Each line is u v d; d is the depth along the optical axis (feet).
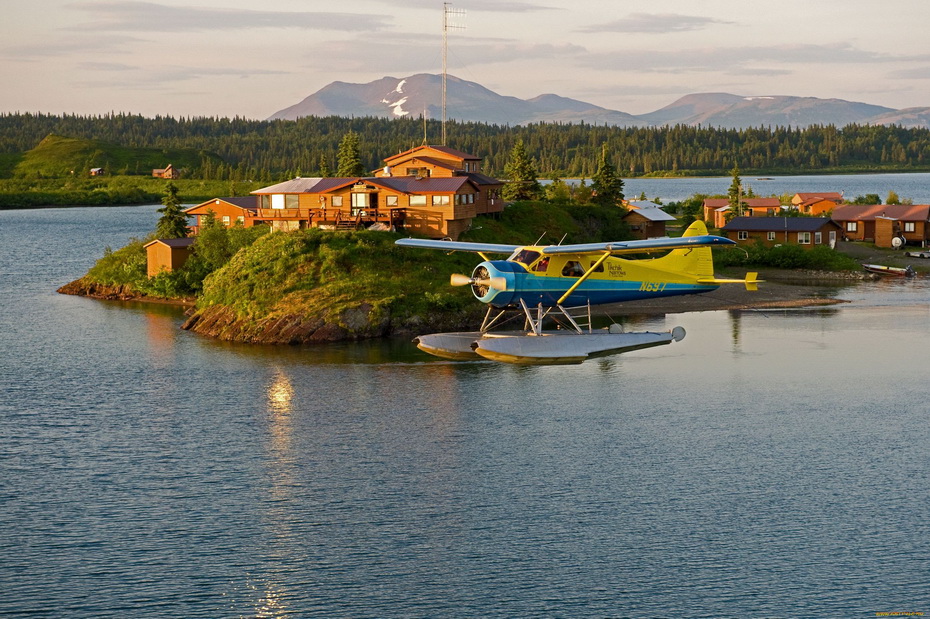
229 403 145.89
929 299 248.52
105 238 464.24
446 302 204.95
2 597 85.40
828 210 494.18
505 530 98.78
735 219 373.40
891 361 173.88
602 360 177.27
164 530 99.04
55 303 247.91
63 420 137.39
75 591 86.58
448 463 118.52
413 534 98.02
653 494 108.06
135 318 223.71
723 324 213.46
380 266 218.79
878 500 105.70
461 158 303.07
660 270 146.51
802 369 168.04
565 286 135.54
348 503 105.91
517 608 83.87
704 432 130.82
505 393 152.15
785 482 111.45
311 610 83.76
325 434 130.21
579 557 92.73
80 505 105.50
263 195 266.57
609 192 378.53
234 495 108.37
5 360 176.35
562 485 110.93
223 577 89.30
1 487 110.83
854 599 84.69
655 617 82.43
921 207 381.60
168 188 302.86
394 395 150.41
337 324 194.80
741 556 92.63
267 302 205.46
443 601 84.99
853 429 131.95
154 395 150.82
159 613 83.20
